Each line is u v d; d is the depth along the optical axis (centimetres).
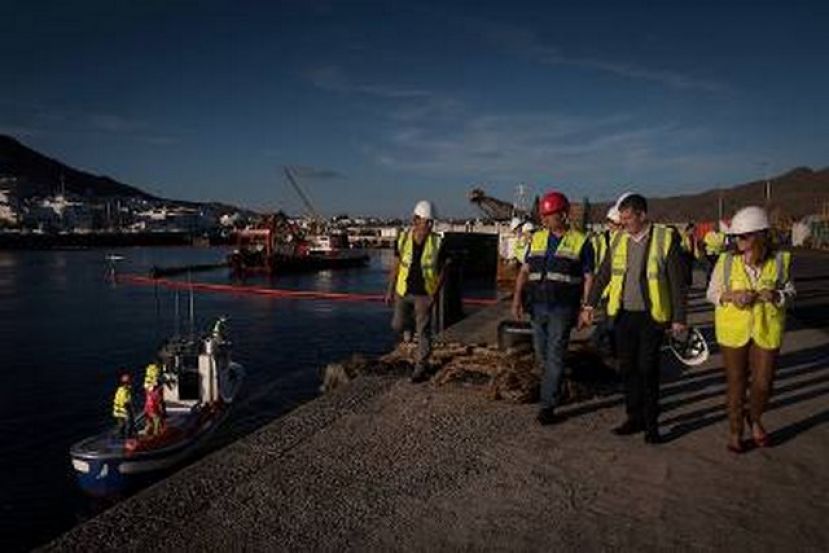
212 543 454
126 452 1365
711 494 525
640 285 635
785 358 1059
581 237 715
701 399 805
